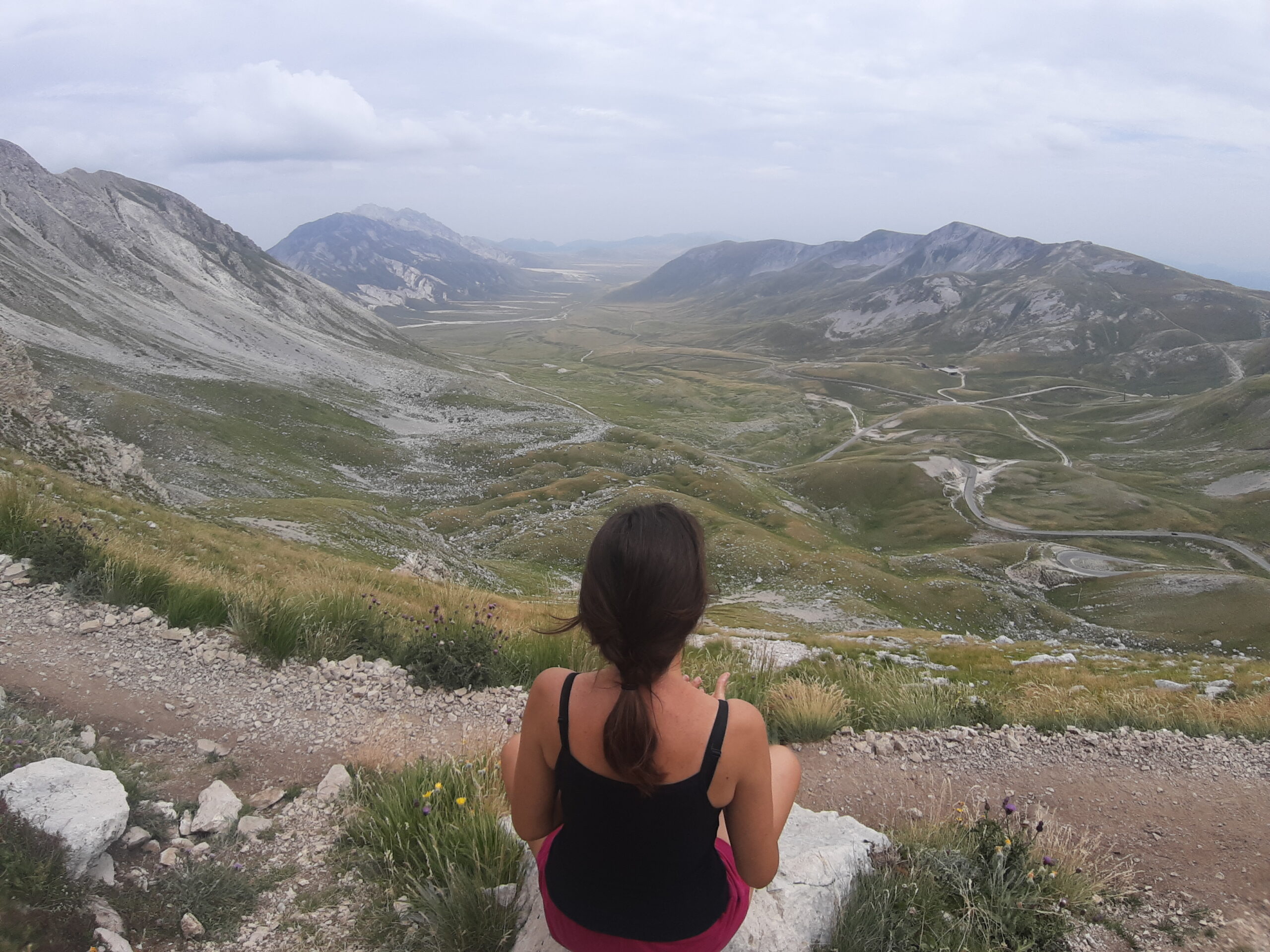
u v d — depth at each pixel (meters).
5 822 4.00
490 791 5.52
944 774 7.77
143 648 7.89
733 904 2.96
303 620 8.83
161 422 122.69
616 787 2.40
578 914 2.62
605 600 2.25
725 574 103.06
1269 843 6.16
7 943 3.40
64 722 6.11
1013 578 122.81
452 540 110.44
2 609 8.08
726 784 2.39
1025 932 4.54
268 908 4.34
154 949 3.86
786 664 17.91
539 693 2.57
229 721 6.91
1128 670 25.28
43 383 121.31
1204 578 113.56
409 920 4.20
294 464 131.12
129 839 4.65
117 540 11.64
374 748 6.77
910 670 19.64
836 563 105.31
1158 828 6.56
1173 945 4.63
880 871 4.76
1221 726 10.04
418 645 8.82
